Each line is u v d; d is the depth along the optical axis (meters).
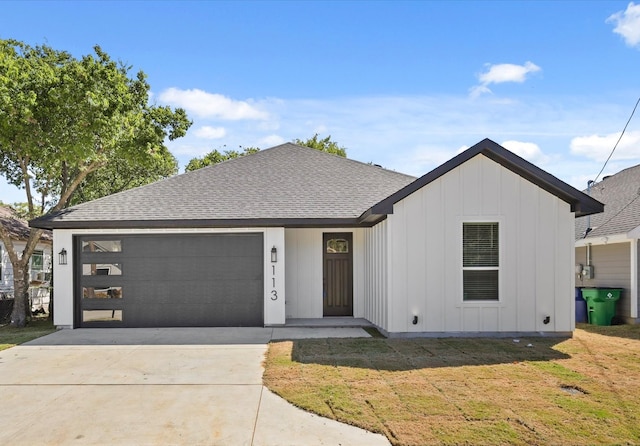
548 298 9.70
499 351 8.29
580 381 6.34
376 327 11.01
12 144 11.88
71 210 11.80
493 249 9.73
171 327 11.46
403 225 9.62
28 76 11.56
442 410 5.23
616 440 4.40
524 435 4.53
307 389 6.06
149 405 5.59
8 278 16.86
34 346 9.23
